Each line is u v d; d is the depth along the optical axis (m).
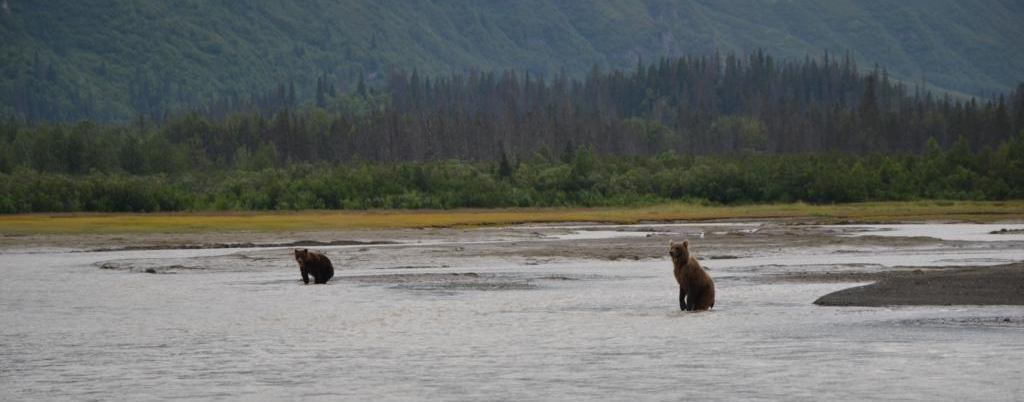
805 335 27.17
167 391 20.81
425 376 22.09
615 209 166.38
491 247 74.25
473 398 19.86
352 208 166.62
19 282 48.09
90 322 32.00
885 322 29.58
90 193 152.25
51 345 27.06
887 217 129.12
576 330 28.78
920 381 20.78
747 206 172.25
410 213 150.38
